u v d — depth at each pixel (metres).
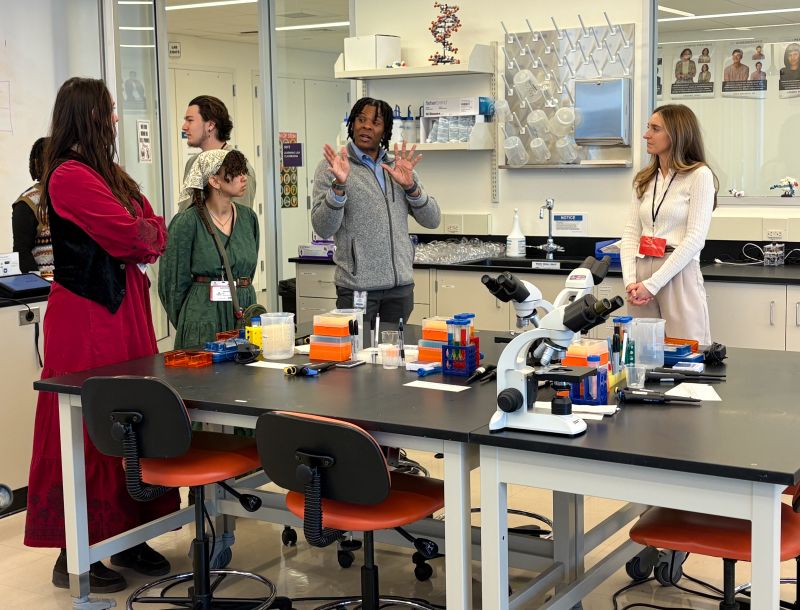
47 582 3.57
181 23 9.55
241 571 3.28
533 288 2.70
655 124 4.41
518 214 6.01
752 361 3.08
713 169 5.40
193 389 2.84
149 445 2.75
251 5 8.58
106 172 3.31
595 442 2.16
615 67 5.54
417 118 6.15
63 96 3.27
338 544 3.84
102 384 2.75
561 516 2.90
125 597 3.38
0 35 5.94
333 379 2.96
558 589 2.88
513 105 5.84
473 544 3.25
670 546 2.34
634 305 4.50
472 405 2.57
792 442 2.12
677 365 2.95
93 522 3.41
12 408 4.25
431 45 6.15
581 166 5.65
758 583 2.00
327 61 6.65
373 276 4.37
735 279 4.79
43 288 4.34
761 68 5.20
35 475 3.44
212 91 10.75
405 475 2.90
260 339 3.36
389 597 3.07
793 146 5.18
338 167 4.10
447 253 5.77
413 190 4.43
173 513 3.46
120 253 3.31
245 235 4.01
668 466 2.02
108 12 6.29
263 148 7.01
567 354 2.66
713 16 5.27
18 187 6.11
